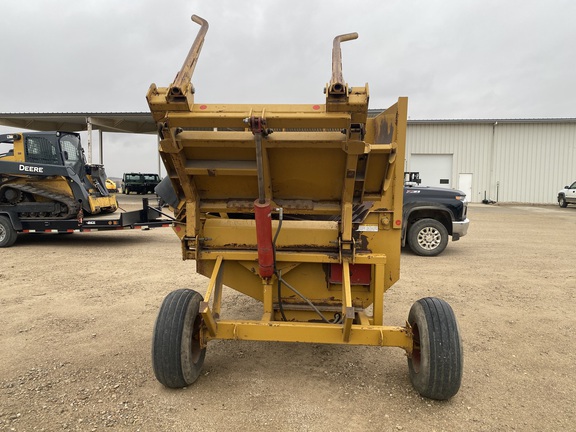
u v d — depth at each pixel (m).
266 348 4.33
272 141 3.05
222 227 3.82
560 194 28.23
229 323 3.39
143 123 34.38
